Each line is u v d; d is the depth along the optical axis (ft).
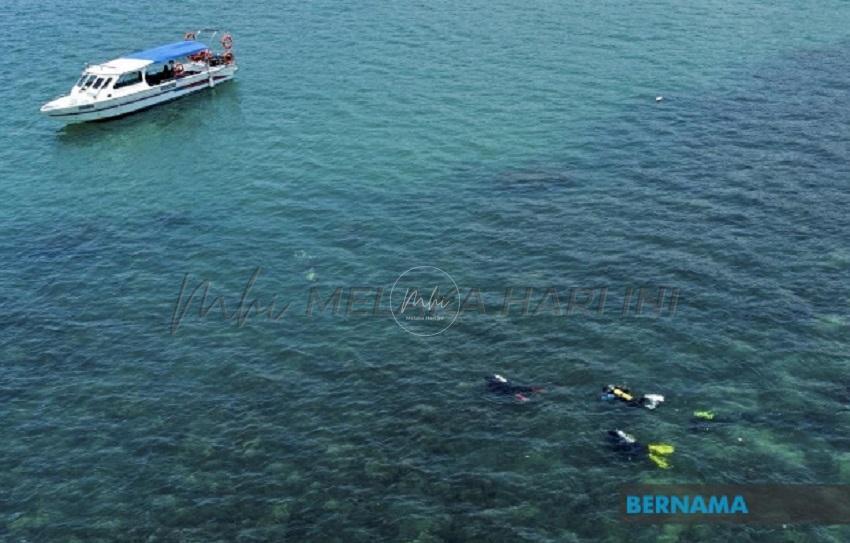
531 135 211.61
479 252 165.17
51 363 140.26
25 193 199.11
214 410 127.95
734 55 253.24
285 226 178.40
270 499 111.65
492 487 111.86
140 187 200.03
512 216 176.86
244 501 111.45
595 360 134.62
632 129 211.82
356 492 112.16
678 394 126.52
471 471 114.52
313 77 254.47
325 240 172.24
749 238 164.25
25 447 122.11
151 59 253.65
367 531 106.42
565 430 120.57
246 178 200.54
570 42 268.62
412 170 198.08
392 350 139.54
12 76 261.65
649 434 118.93
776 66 244.01
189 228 180.24
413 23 290.56
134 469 117.39
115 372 137.49
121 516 110.11
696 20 282.15
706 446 116.47
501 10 298.35
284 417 125.90
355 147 211.00
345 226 176.86
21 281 163.53
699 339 137.80
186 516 109.70
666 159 196.34
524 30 280.10
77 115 235.81
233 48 278.67
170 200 192.65
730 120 213.25
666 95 229.25
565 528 105.50
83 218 186.70
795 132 205.36
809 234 164.55
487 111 225.56
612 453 116.06
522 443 118.73
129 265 167.73
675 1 299.79
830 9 287.28
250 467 116.88
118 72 243.40
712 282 151.94
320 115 230.48
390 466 115.96
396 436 121.29
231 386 132.98
